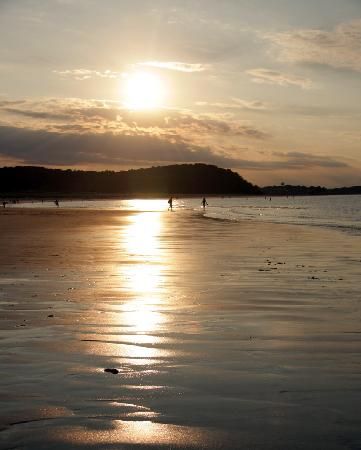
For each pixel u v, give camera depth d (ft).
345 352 23.44
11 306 33.68
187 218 171.12
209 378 19.95
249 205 399.24
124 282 43.80
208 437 15.08
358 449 14.43
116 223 138.00
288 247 75.87
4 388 18.80
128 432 15.39
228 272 50.14
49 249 71.05
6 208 285.64
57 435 15.20
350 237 95.09
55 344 24.68
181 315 31.32
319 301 35.78
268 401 17.69
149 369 21.03
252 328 28.04
